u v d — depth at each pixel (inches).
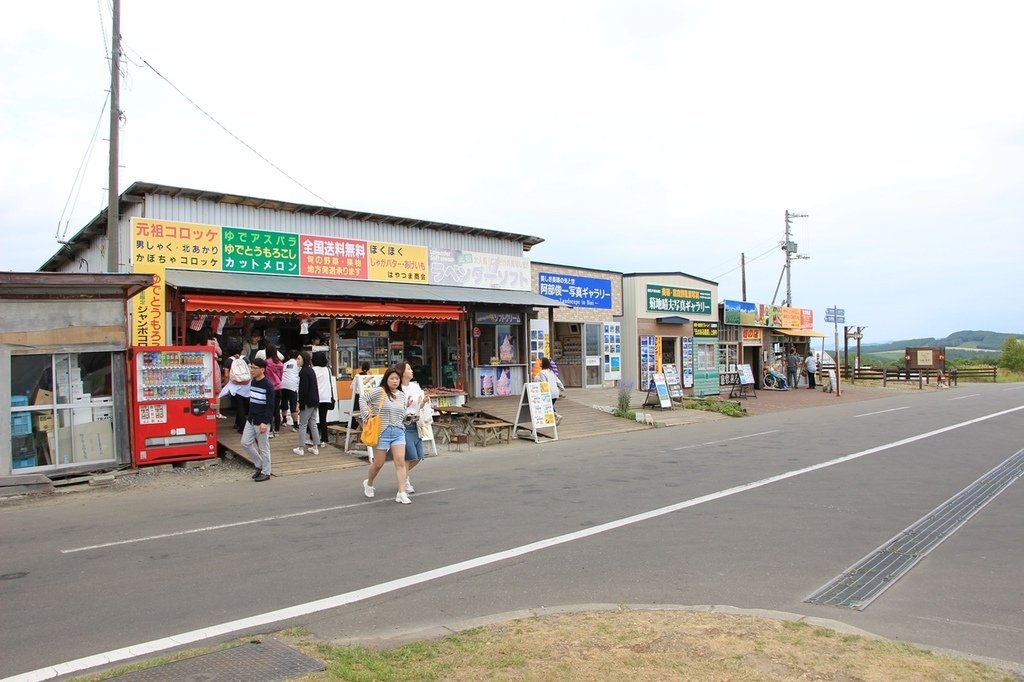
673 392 951.6
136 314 574.6
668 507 358.6
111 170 608.1
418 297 715.4
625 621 196.1
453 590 234.2
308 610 216.1
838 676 159.5
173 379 507.2
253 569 258.2
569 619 198.8
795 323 1593.3
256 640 187.6
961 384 1721.2
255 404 465.1
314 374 548.1
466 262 825.5
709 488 408.8
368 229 746.2
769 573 251.4
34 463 459.2
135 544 298.8
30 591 236.4
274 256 669.3
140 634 197.6
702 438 660.1
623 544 289.3
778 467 481.7
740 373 1184.2
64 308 470.0
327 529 319.9
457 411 684.7
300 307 625.3
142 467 494.6
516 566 260.2
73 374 477.1
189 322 619.8
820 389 1414.9
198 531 321.1
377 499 391.2
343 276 716.7
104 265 686.5
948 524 322.7
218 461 524.4
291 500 395.2
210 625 204.1
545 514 344.8
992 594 231.1
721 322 1327.5
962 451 552.7
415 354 793.6
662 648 175.0
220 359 645.9
